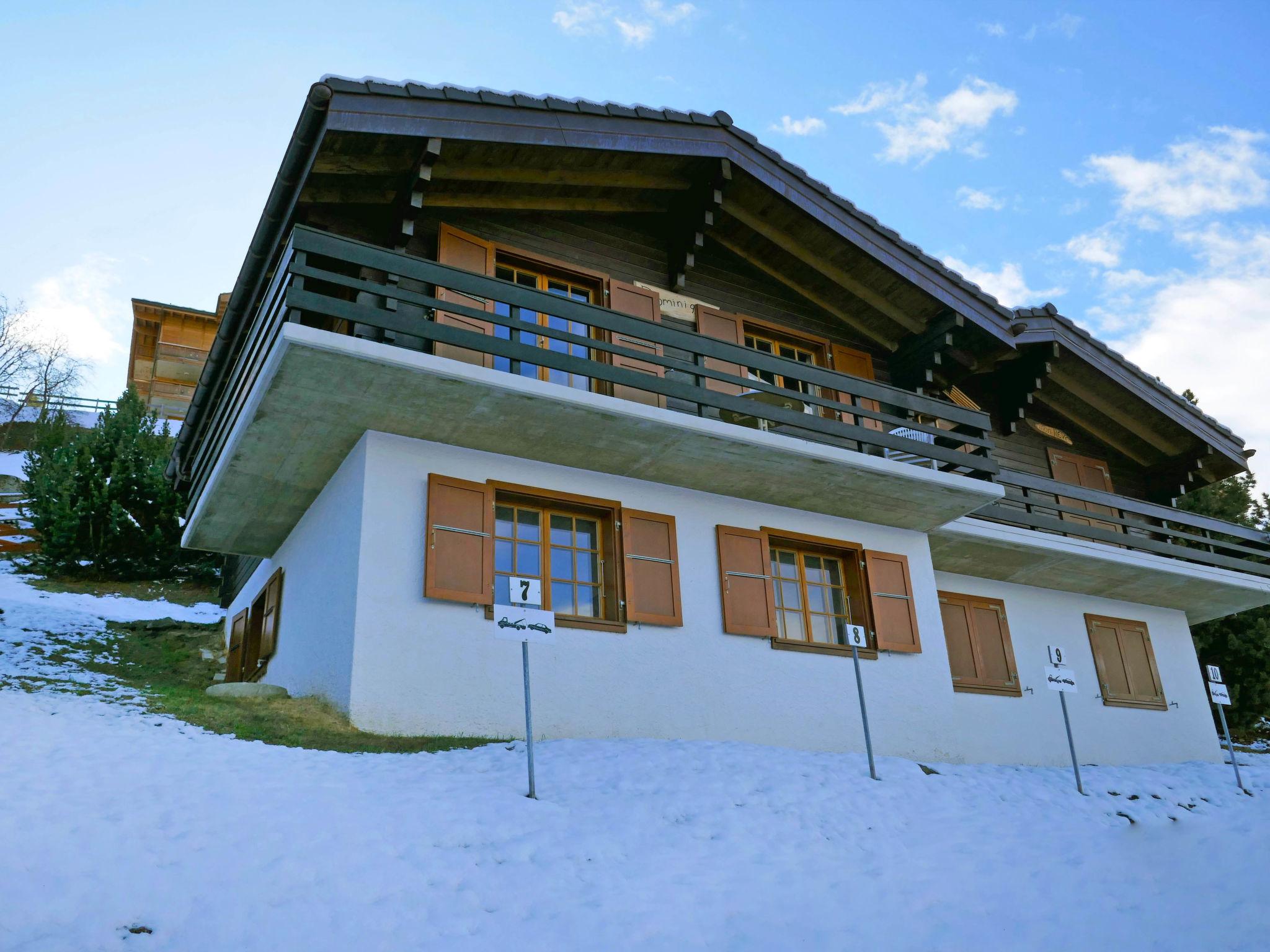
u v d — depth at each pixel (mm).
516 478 9945
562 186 10828
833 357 12984
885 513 11852
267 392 8727
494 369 9992
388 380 8680
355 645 8570
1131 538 13914
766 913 5422
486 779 7082
